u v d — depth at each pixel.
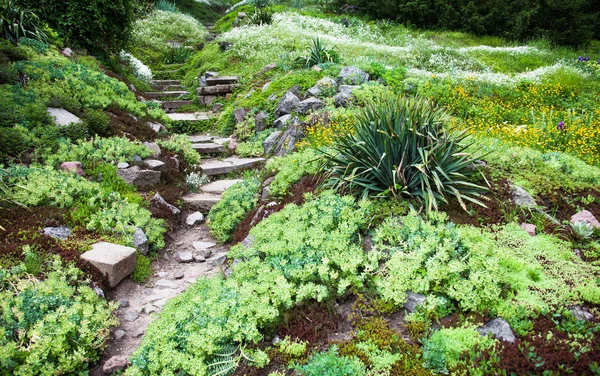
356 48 13.78
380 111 4.89
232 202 6.10
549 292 3.38
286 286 3.55
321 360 2.85
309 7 23.05
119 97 8.77
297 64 11.45
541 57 14.76
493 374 2.68
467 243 3.76
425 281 3.48
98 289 4.22
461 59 14.07
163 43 17.55
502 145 5.99
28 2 9.79
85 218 5.17
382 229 4.07
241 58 13.85
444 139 4.66
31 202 5.01
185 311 3.48
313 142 6.99
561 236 4.19
